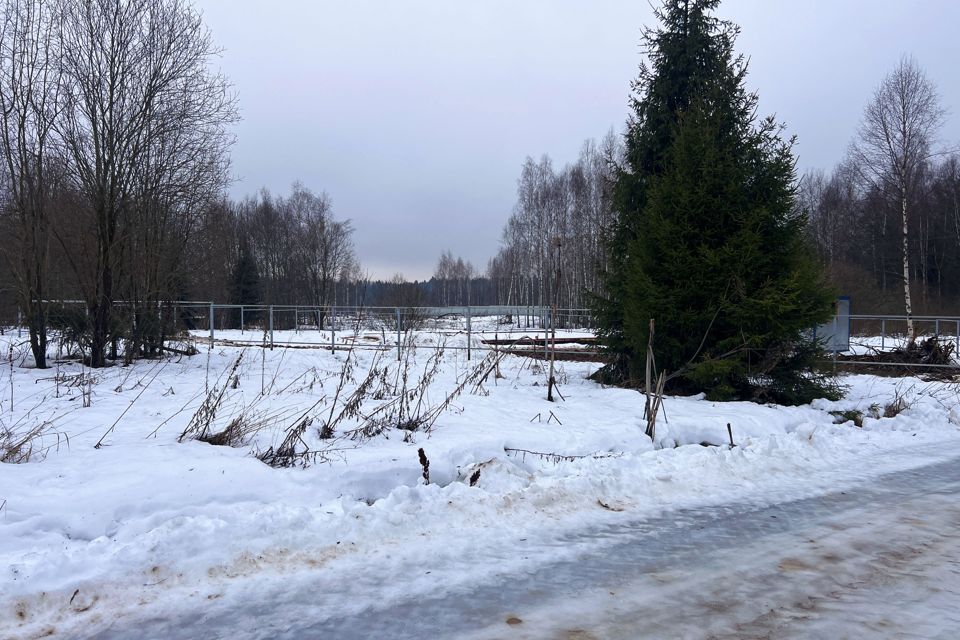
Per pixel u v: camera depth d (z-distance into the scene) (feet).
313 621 11.81
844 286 108.58
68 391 32.40
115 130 43.47
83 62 42.55
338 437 24.17
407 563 14.62
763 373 35.19
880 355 56.70
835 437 28.66
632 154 43.06
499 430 26.32
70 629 11.39
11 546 13.84
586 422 28.63
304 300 187.73
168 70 46.11
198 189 50.62
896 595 13.01
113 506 15.80
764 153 36.73
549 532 16.94
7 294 44.06
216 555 14.12
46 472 17.58
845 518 18.33
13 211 41.39
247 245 169.27
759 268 35.04
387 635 11.28
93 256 42.86
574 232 137.90
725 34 40.83
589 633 11.35
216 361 48.96
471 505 18.15
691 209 35.50
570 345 65.67
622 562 14.87
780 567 14.56
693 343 36.06
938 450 27.73
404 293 97.30
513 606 12.48
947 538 16.58
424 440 23.90
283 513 16.26
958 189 142.20
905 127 90.89
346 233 188.24
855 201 149.69
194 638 11.14
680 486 21.54
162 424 24.40
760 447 25.71
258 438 22.94
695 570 14.38
